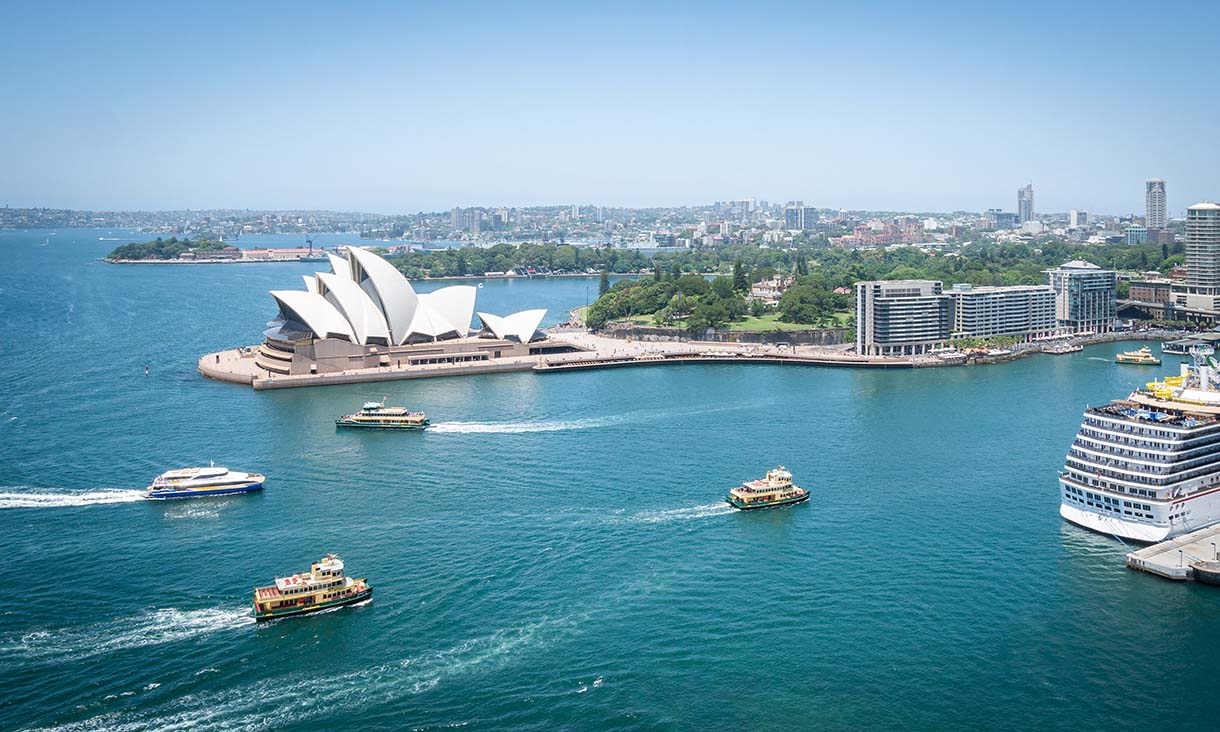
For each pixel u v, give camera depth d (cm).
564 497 19750
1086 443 18112
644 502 19475
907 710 12150
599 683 12700
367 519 18488
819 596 15138
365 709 12188
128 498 19800
